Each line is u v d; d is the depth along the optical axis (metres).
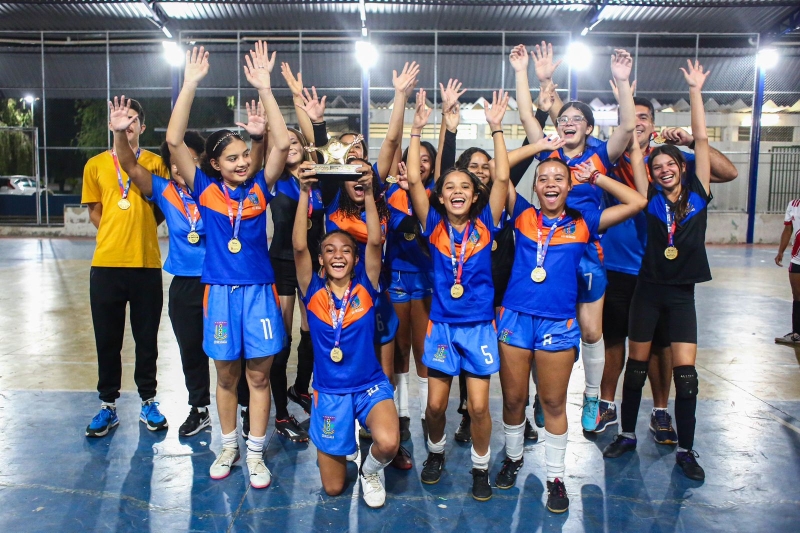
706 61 17.91
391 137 3.90
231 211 3.34
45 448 3.74
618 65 3.60
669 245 3.57
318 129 4.17
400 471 3.55
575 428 4.16
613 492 3.28
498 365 3.20
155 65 18.39
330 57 17.72
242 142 3.35
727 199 18.83
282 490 3.30
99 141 25.72
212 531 2.89
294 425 4.00
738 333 6.90
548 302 3.14
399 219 4.02
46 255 14.09
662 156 3.60
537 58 4.25
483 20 16.62
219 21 16.80
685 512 3.07
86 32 17.59
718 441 3.90
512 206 3.45
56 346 6.17
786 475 3.46
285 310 4.11
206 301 3.38
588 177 3.31
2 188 24.83
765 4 15.16
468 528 2.93
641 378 3.72
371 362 3.27
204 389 4.00
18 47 18.08
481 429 3.21
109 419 4.00
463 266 3.23
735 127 18.48
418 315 4.08
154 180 3.79
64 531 2.86
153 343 4.09
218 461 3.45
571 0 15.12
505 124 18.09
